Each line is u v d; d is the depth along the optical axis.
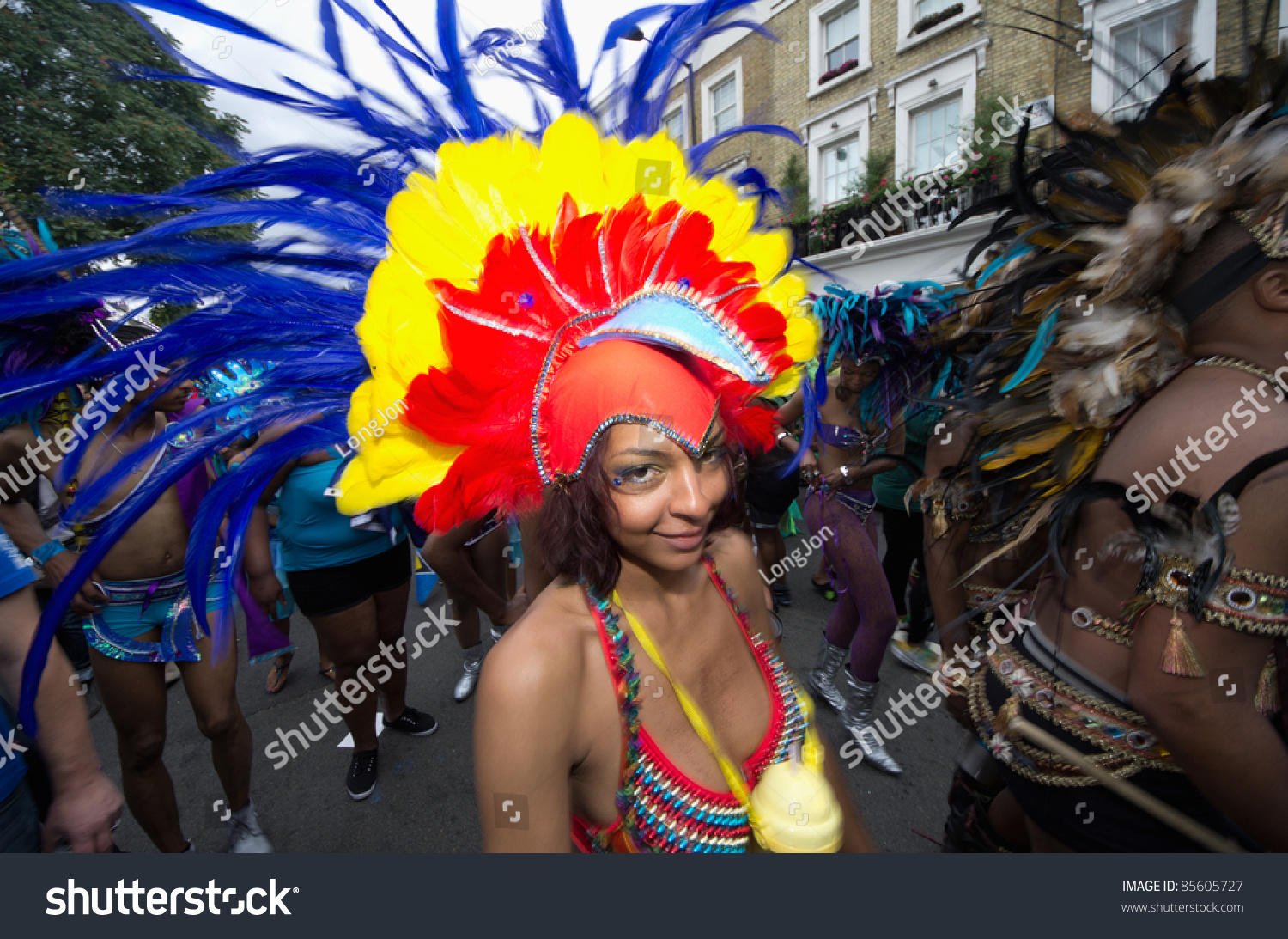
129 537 1.85
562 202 1.01
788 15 9.24
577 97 1.21
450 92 1.14
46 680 1.16
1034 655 1.13
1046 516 1.14
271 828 2.44
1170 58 1.21
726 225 1.16
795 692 1.15
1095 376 1.09
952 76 7.42
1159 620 0.88
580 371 0.84
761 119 1.33
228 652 2.00
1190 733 0.87
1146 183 1.10
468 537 2.05
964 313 1.64
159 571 1.88
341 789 2.63
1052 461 1.20
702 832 0.92
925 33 7.58
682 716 0.95
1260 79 1.03
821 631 3.76
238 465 1.08
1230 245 0.92
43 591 2.90
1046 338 1.18
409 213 0.95
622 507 0.81
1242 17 1.11
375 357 0.93
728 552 1.18
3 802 1.12
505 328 0.91
